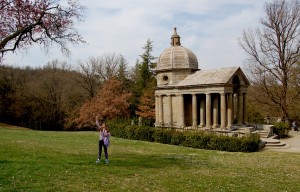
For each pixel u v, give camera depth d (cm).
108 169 1836
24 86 7825
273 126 4556
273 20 5553
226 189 1532
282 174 1989
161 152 2955
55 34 2033
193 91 4753
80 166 1845
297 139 4419
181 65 5200
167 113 5266
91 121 6731
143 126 4338
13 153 2236
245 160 2572
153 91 7150
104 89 6875
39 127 7900
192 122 4956
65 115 7800
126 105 6850
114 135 4759
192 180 1686
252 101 6581
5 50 1894
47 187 1368
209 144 3428
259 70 5825
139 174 1764
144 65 8500
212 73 4675
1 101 7581
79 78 8131
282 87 5709
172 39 5562
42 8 1884
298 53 5509
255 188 1586
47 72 8619
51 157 2175
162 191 1447
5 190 1277
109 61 8244
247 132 3822
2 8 1792
